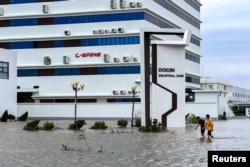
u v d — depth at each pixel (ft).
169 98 128.16
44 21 223.51
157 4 222.28
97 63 213.66
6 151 67.05
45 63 221.25
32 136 98.12
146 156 60.08
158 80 128.26
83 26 217.15
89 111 203.41
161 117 128.06
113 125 148.97
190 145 76.54
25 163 53.67
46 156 60.49
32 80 225.15
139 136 98.22
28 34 225.35
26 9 225.35
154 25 219.41
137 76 208.64
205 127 98.58
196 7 286.46
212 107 217.15
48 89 222.48
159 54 128.16
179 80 128.77
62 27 220.43
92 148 71.05
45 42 223.51
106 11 212.64
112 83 212.84
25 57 225.76
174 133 108.47
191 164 52.13
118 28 210.38
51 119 206.59
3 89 184.65
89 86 216.33
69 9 219.20
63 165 51.96
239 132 116.67
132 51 209.67
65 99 220.64
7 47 228.02
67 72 220.23
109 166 50.88
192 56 277.85
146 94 120.57
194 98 232.12
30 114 209.36
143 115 120.57
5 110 182.19
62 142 82.64
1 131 116.26
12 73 190.70
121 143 80.28
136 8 207.82
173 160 55.83
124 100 209.67
